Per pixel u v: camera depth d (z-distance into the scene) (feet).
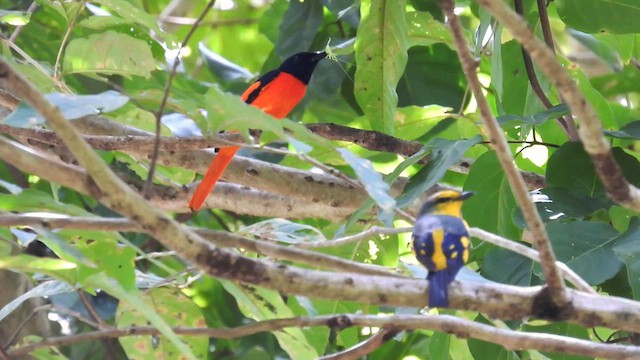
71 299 45.57
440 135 43.57
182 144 30.50
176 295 32.17
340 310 36.40
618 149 31.83
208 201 36.37
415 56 44.93
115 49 30.86
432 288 22.57
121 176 36.45
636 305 23.52
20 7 49.14
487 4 19.84
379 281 22.72
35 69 30.71
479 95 20.51
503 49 37.73
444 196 28.17
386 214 26.68
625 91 47.52
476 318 34.83
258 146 22.70
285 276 22.11
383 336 27.14
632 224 29.17
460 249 23.27
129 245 26.45
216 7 61.77
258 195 36.35
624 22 35.86
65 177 20.81
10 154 20.57
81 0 31.37
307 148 21.13
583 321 23.38
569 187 31.48
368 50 34.68
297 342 30.53
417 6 41.45
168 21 58.70
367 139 35.22
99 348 47.57
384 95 35.24
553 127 38.17
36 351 30.19
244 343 48.83
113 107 21.63
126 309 31.86
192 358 25.00
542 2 34.14
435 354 35.32
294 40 44.78
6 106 31.30
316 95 48.37
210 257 21.27
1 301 40.01
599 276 28.19
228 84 51.01
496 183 32.99
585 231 29.40
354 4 42.55
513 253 31.73
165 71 46.37
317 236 33.86
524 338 24.82
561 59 38.40
